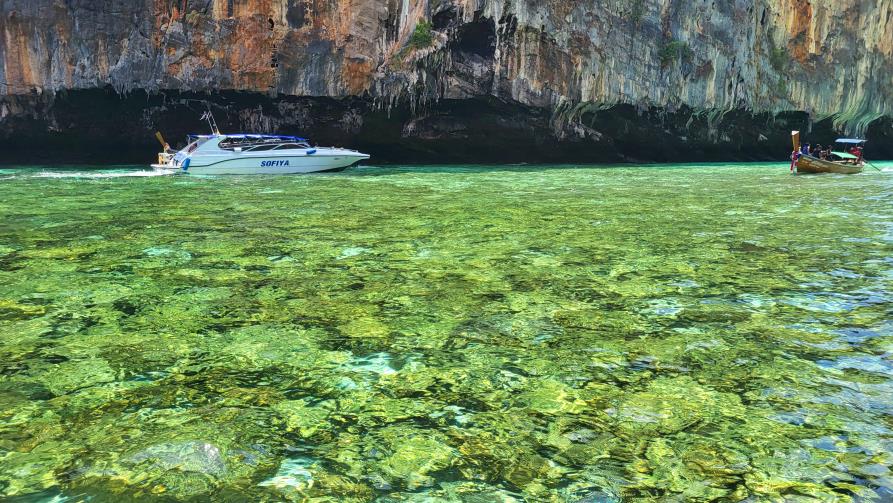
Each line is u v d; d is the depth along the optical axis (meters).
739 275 4.70
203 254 5.55
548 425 2.30
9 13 19.81
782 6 28.69
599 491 1.87
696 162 30.12
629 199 10.67
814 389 2.60
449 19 22.12
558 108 24.36
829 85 30.22
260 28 20.81
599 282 4.49
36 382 2.69
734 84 27.81
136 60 20.42
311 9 21.08
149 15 20.30
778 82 29.23
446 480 1.94
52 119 21.44
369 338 3.28
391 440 2.19
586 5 23.77
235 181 15.40
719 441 2.17
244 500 1.83
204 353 3.05
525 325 3.49
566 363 2.92
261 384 2.69
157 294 4.16
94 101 21.23
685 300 3.99
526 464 2.03
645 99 25.78
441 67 22.44
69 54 20.25
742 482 1.91
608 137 26.59
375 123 23.38
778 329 3.40
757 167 24.72
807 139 32.00
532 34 22.91
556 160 27.33
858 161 21.27
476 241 6.24
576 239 6.35
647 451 2.11
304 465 2.03
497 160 26.38
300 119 22.86
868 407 2.43
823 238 6.41
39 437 2.20
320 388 2.64
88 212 8.70
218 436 2.21
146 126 22.38
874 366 2.85
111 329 3.43
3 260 5.27
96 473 1.97
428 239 6.36
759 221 7.73
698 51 26.66
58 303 3.94
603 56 24.48
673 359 2.96
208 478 1.95
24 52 20.16
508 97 23.23
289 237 6.49
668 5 25.62
